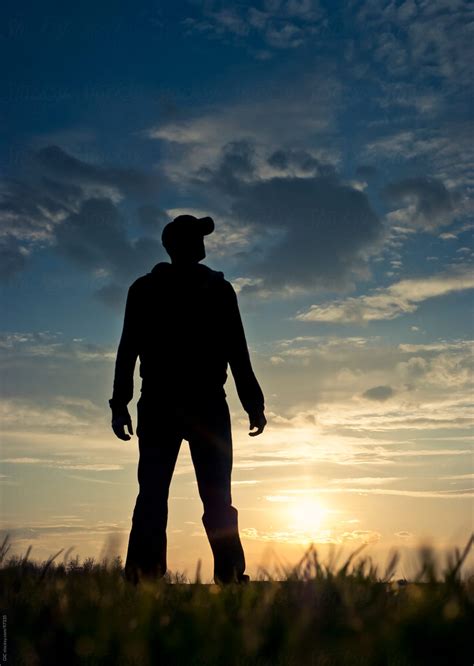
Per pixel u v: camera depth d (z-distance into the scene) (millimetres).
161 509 4180
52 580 2895
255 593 2596
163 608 2426
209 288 4395
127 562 4082
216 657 1947
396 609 2248
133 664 1972
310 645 1965
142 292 4406
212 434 4258
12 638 2164
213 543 4168
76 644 2080
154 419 4277
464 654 1942
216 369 4332
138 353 4406
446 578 2396
